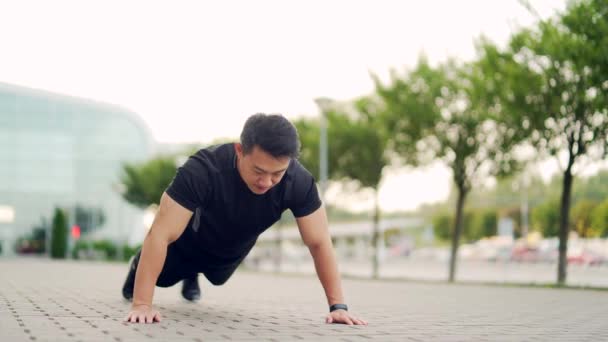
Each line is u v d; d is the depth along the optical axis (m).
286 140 3.44
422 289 11.44
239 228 4.17
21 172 49.00
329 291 4.33
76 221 50.28
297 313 5.34
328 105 21.94
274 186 3.98
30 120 49.59
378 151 21.42
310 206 4.11
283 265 43.88
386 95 17.52
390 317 5.29
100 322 4.02
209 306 5.89
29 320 4.15
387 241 72.00
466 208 58.75
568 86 13.00
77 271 16.17
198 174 3.88
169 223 3.89
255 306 6.16
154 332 3.55
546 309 6.69
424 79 17.22
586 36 12.34
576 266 38.66
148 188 36.50
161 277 4.88
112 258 42.97
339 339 3.48
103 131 51.94
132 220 52.19
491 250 47.88
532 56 13.37
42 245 48.59
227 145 4.06
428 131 17.27
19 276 12.38
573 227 46.16
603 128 12.91
